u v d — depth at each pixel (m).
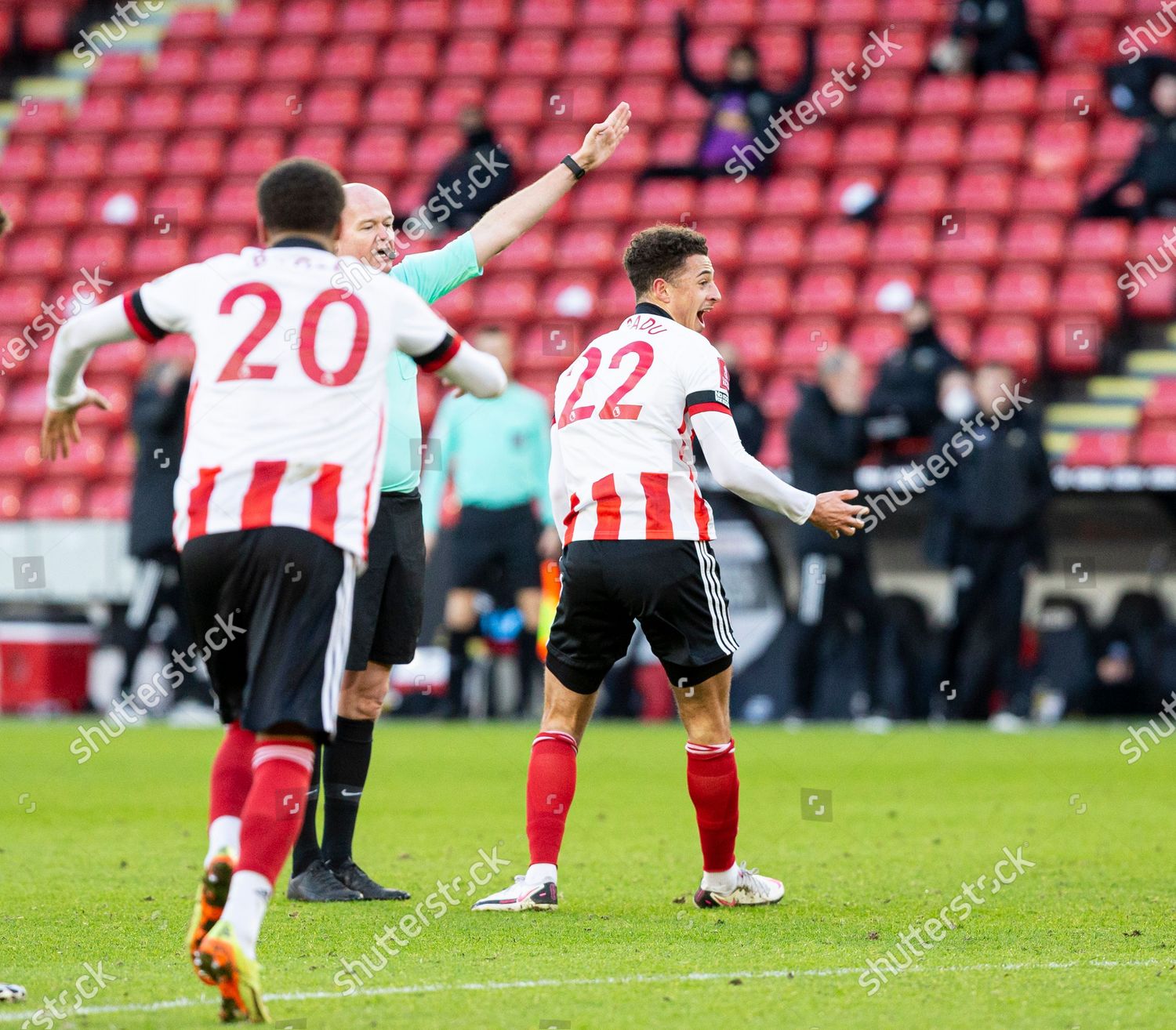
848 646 48.19
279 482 12.75
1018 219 63.66
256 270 13.30
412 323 13.52
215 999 13.15
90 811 28.00
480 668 51.34
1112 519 52.59
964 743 40.66
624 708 50.75
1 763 36.31
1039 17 69.38
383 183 71.31
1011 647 46.44
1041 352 59.47
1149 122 60.22
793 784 32.12
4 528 55.69
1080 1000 13.05
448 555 49.69
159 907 18.09
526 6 76.06
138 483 48.22
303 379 12.94
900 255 63.31
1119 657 49.28
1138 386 59.22
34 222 72.75
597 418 17.95
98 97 77.50
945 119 67.38
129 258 70.75
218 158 73.75
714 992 13.33
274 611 12.69
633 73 72.50
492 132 64.06
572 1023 12.17
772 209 65.81
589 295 63.94
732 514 51.31
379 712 19.25
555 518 18.70
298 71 76.38
